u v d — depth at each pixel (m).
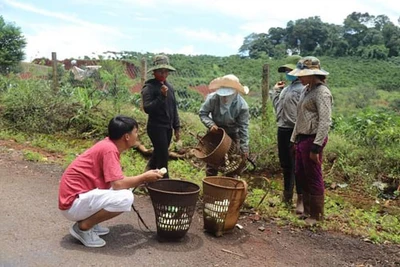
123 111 9.30
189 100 10.77
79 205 3.76
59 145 8.24
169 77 11.76
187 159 7.72
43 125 9.25
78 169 3.85
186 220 4.17
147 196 5.71
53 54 10.36
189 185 4.41
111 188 3.88
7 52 14.19
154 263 3.73
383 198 6.59
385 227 5.25
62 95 10.05
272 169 7.37
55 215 4.66
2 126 9.20
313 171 4.96
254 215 5.28
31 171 6.45
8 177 6.05
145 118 9.01
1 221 4.37
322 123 4.68
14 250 3.71
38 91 9.80
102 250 3.87
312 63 4.76
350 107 15.54
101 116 9.26
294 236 4.75
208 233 4.58
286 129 5.44
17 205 4.90
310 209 5.10
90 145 8.56
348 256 4.35
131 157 7.56
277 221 5.12
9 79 11.04
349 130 8.51
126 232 4.36
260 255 4.18
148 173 3.97
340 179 7.09
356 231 5.03
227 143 5.04
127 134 3.93
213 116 5.31
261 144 7.44
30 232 4.14
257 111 9.10
